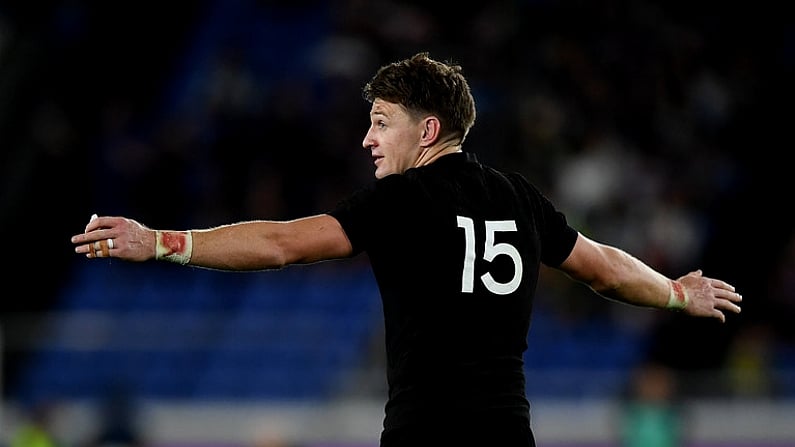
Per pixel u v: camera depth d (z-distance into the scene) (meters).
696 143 70.44
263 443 40.69
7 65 68.06
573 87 70.06
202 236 15.41
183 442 47.16
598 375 51.78
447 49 69.75
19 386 48.97
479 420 15.51
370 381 50.22
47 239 60.50
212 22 73.19
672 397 48.59
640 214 62.91
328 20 72.62
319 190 61.41
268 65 70.94
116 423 44.72
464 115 16.81
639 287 18.08
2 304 58.62
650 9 76.06
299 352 53.44
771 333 61.91
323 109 64.88
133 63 70.56
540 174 63.28
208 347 52.06
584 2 73.75
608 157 65.00
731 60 75.88
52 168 62.41
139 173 61.06
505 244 16.22
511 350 16.08
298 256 15.59
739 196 68.69
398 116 16.66
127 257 15.17
